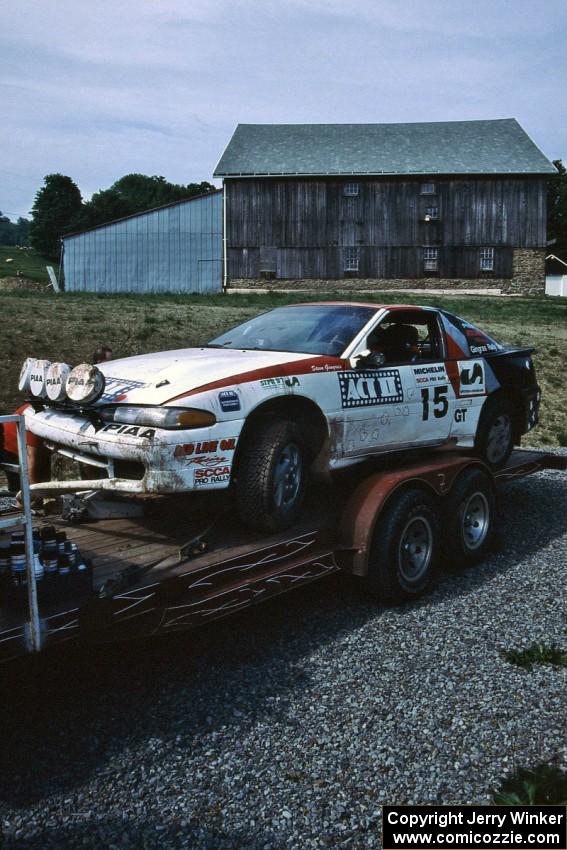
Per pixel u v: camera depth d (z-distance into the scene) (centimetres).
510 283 4453
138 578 355
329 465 491
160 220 4416
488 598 513
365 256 4425
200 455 402
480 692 382
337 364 495
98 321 1988
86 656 417
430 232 4416
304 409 480
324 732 344
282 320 575
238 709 362
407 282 4441
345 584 540
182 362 463
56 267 8888
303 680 393
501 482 649
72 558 329
